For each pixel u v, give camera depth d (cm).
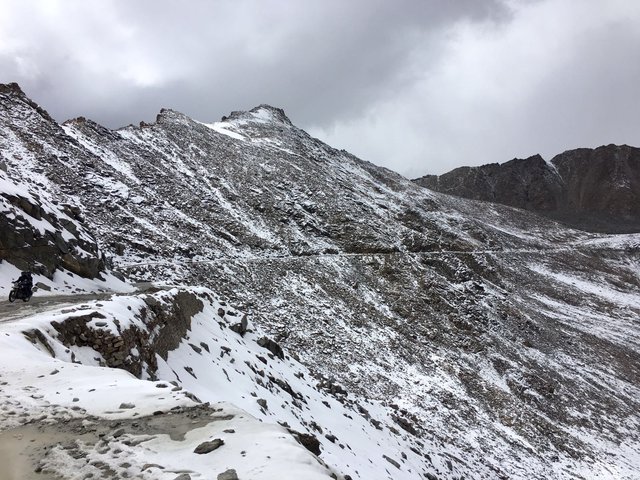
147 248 5056
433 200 13375
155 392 931
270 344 2950
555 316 7919
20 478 614
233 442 701
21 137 5697
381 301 6038
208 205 6988
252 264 5797
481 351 5516
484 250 10325
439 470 2803
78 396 891
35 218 2634
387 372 4519
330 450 1784
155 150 8156
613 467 4088
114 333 1329
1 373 948
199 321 2258
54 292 2211
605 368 6306
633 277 12075
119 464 645
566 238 15700
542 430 4378
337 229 7781
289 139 12662
